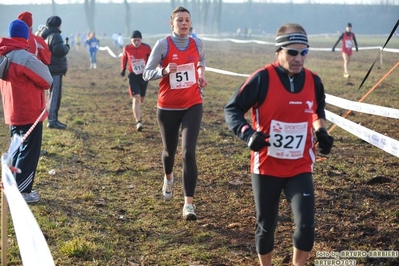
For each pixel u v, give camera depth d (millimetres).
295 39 3662
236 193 6465
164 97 5641
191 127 5559
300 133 3773
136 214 5812
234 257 4734
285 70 3768
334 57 31031
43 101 5887
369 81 17578
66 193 6410
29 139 5781
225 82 18656
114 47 49812
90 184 6824
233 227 5410
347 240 5012
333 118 8750
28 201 5895
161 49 5609
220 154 8352
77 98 15062
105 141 9391
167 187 6102
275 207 3881
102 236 5129
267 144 3613
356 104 8305
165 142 5832
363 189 6477
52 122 10219
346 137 9438
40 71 5641
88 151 8609
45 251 2984
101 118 11703
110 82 19844
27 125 5754
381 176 6836
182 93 5590
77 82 19828
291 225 5430
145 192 6562
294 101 3729
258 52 37562
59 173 7227
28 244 3215
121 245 4977
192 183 5602
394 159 7883
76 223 5434
